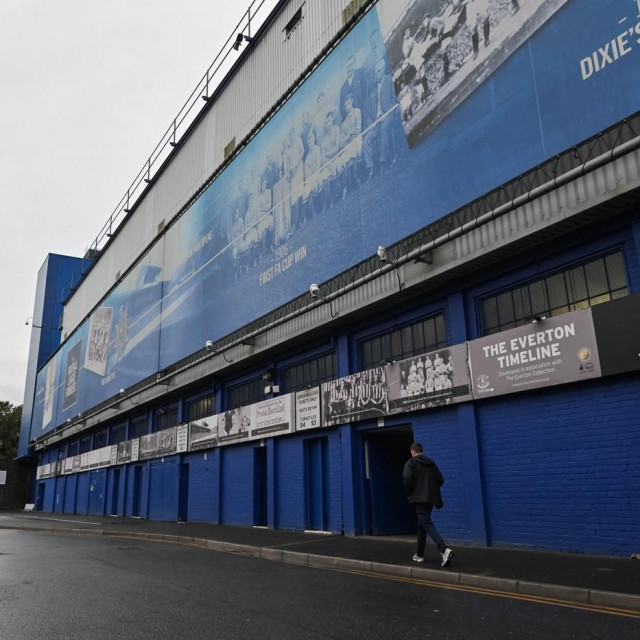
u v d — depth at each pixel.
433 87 12.95
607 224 9.67
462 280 12.22
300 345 17.58
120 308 34.19
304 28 18.95
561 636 5.20
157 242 29.66
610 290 9.77
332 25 17.39
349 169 15.42
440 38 12.92
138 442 29.55
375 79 14.89
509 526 10.59
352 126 15.55
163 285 27.95
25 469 58.88
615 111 9.20
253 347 18.98
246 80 22.64
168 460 26.11
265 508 19.08
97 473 36.53
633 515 8.81
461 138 12.02
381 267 13.47
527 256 10.95
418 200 12.95
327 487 16.00
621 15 9.27
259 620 6.00
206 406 23.94
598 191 9.07
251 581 8.58
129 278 33.28
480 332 11.86
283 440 17.73
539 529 10.09
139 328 30.50
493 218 10.73
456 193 11.98
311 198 16.97
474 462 11.29
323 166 16.58
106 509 33.81
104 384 35.38
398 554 10.41
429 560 9.48
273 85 20.50
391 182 13.83
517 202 10.23
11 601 7.07
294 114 18.47
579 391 9.78
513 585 7.33
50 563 10.95
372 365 14.85
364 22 15.61
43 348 56.84
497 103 11.29
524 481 10.45
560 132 10.00
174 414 27.02
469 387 11.47
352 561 9.93
